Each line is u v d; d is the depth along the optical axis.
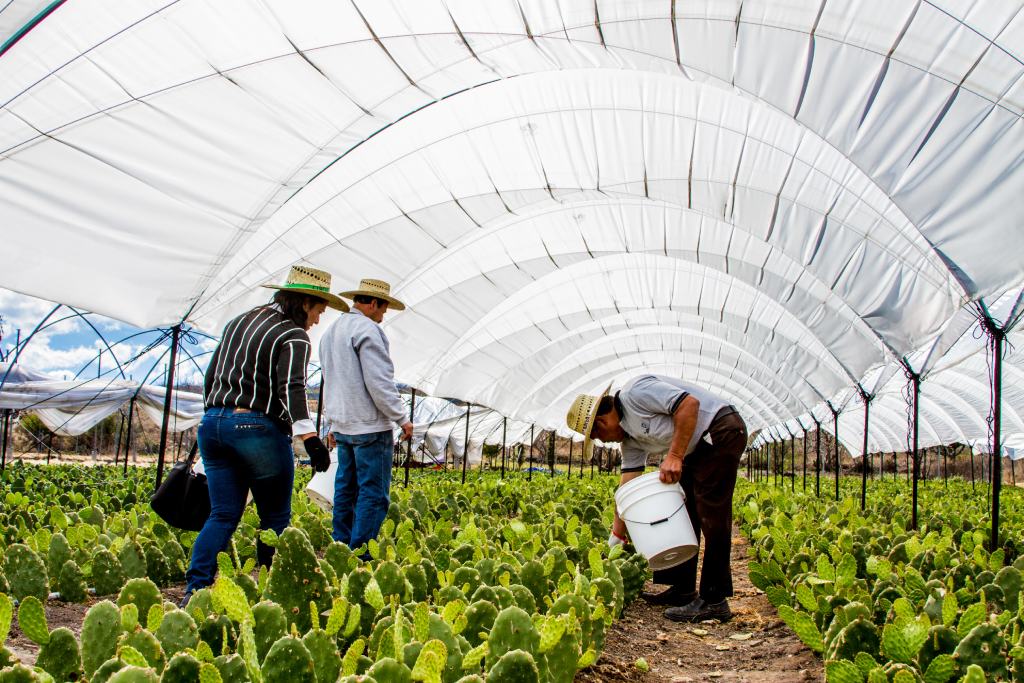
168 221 7.12
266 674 2.24
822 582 4.64
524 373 19.48
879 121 4.89
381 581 3.46
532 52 6.01
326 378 5.99
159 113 6.07
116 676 1.97
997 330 6.86
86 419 23.03
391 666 2.26
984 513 11.78
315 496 7.62
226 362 4.59
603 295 15.21
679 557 5.41
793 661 4.34
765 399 26.77
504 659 2.37
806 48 4.62
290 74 6.04
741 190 8.20
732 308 14.88
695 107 7.26
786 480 34.22
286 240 9.38
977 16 3.94
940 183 5.08
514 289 12.91
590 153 8.42
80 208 6.62
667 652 4.73
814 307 11.44
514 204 9.55
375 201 9.29
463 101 7.77
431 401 30.17
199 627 2.92
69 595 4.36
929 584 4.27
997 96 4.34
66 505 8.59
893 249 7.61
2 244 6.58
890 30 4.26
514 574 4.49
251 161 6.80
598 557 4.62
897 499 15.24
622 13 4.86
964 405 22.50
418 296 12.35
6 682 1.99
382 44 5.83
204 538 4.45
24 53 4.95
